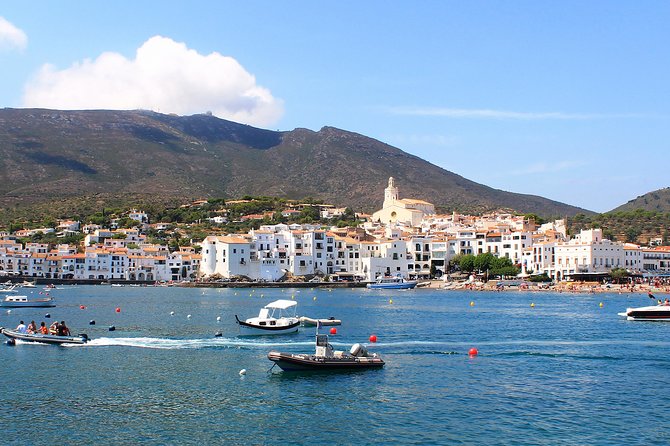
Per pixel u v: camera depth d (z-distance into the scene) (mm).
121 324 118938
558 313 143250
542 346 91812
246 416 57406
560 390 66062
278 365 73188
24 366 76375
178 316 134875
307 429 54125
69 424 55156
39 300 161000
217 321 123875
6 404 60594
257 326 102562
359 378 70938
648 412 58781
